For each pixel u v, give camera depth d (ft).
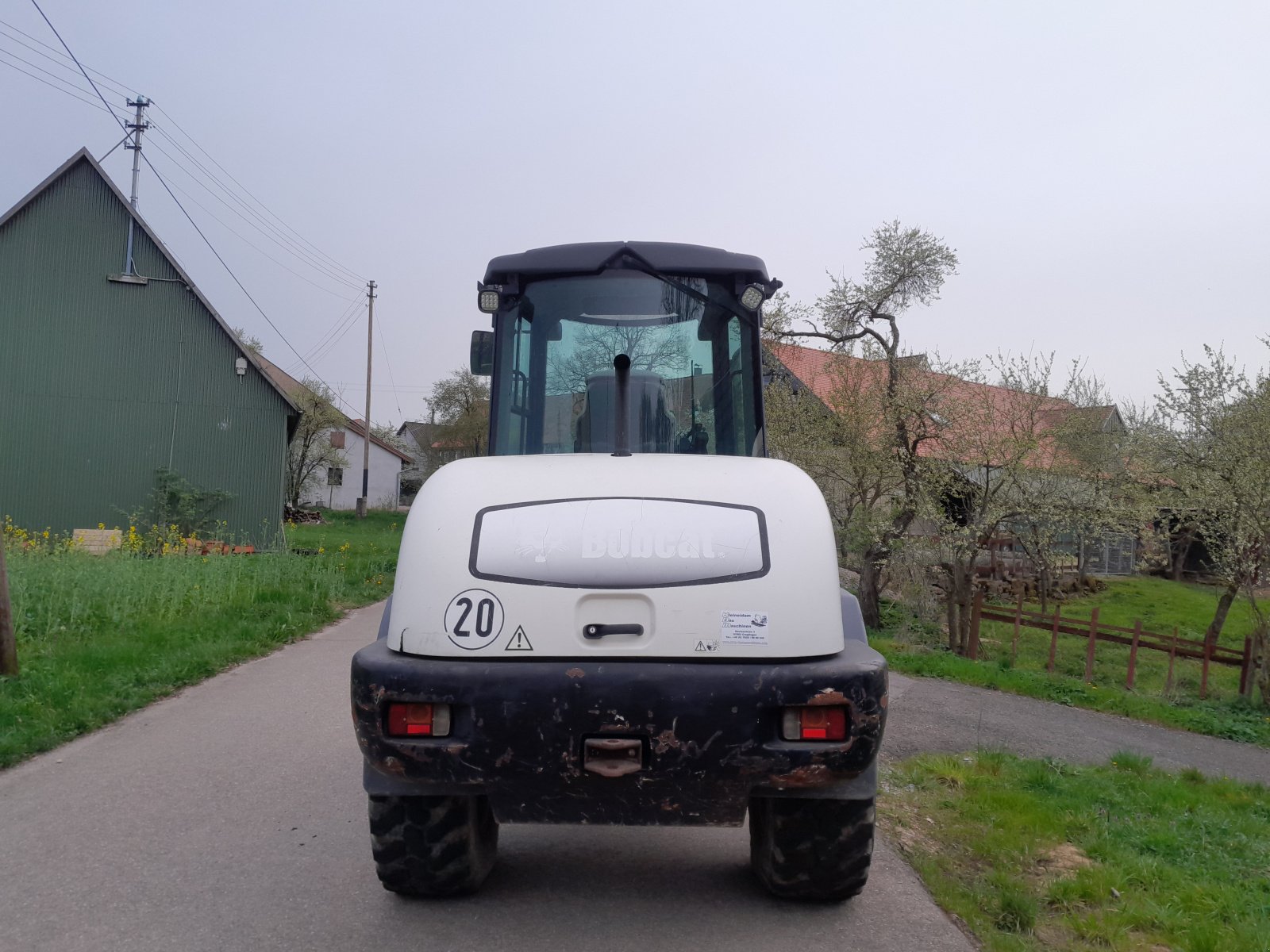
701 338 15.16
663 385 15.01
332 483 214.07
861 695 10.62
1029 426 54.49
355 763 19.71
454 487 11.86
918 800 19.25
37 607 32.96
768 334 62.03
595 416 14.94
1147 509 56.13
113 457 86.48
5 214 84.12
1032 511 55.67
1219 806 24.79
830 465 58.90
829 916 12.65
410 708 10.74
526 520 11.35
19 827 15.52
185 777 18.57
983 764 23.34
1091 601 95.71
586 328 15.20
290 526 123.75
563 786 10.75
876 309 62.59
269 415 90.07
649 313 15.19
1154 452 55.36
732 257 15.19
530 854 15.05
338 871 13.89
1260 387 49.34
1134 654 51.78
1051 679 45.93
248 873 13.71
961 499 57.77
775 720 10.69
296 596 46.47
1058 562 66.74
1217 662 54.95
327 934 11.77
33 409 84.79
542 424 15.05
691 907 12.89
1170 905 14.15
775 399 59.77
